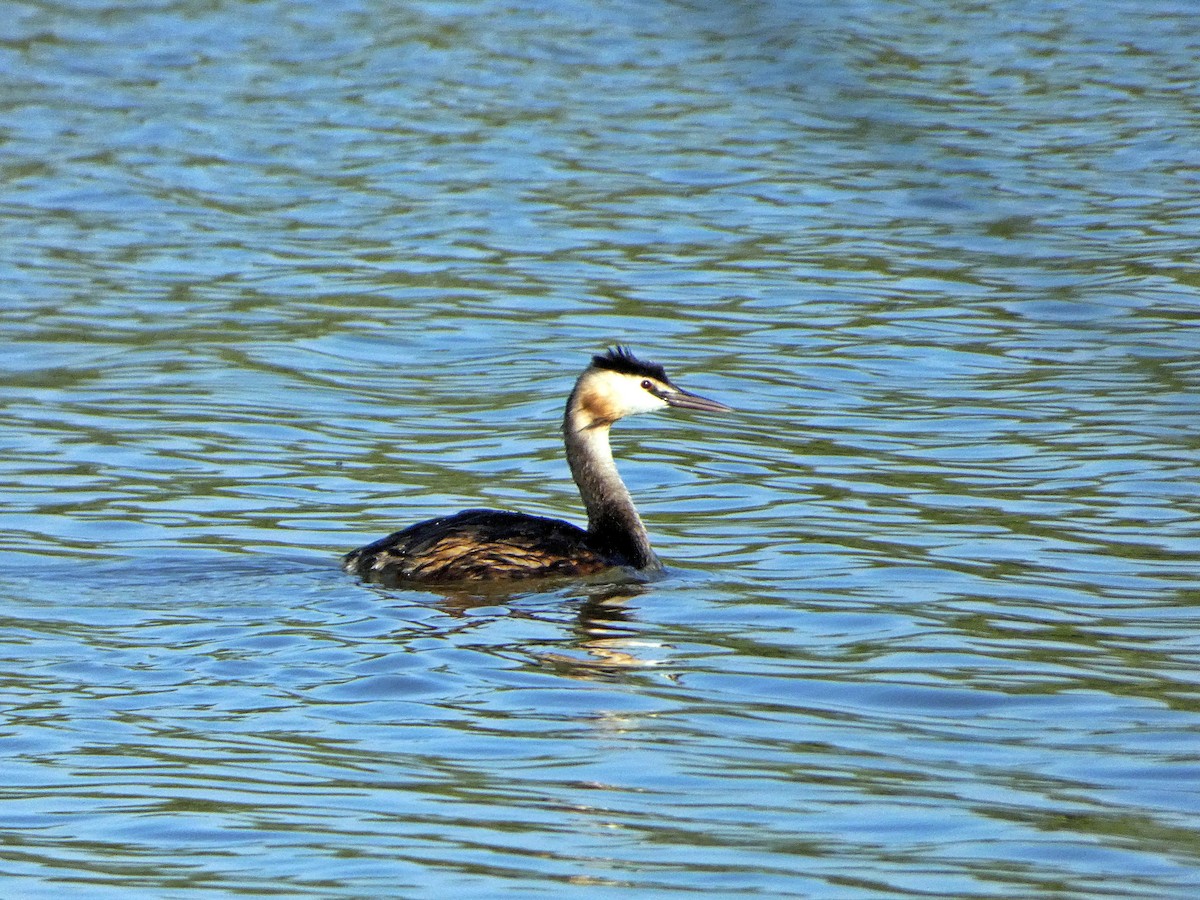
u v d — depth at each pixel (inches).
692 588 539.8
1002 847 360.2
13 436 710.5
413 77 1453.0
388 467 681.0
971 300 902.4
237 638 486.9
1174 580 537.6
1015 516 605.9
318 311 898.7
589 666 468.1
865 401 754.8
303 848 362.3
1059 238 990.4
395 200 1120.2
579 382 579.8
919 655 476.7
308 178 1175.0
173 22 1641.2
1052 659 472.4
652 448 703.1
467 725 426.9
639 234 1040.8
